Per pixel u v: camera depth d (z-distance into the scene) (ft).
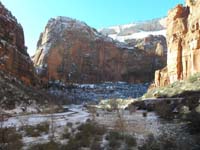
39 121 76.48
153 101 100.83
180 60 153.69
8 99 125.80
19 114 101.96
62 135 48.39
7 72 168.45
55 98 223.30
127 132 49.29
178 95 104.06
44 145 39.45
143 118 72.84
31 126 60.59
